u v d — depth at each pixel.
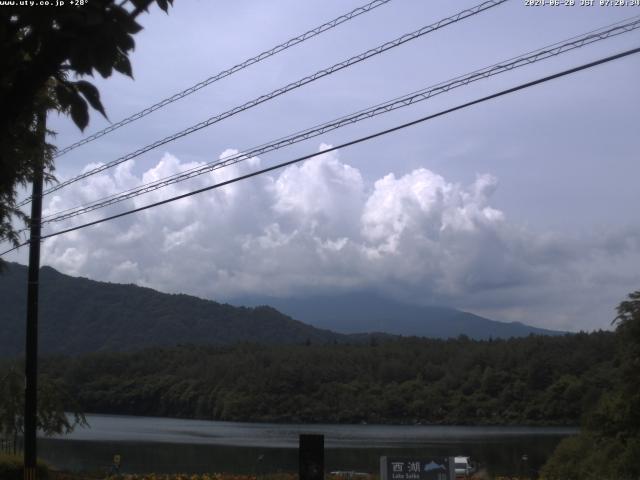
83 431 84.75
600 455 34.94
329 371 116.94
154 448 61.22
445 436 80.69
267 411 112.31
